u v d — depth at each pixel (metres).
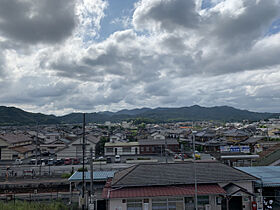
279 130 75.38
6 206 16.30
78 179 19.75
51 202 18.09
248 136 60.34
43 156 51.47
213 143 53.31
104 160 41.22
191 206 15.03
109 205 14.68
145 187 15.55
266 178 17.67
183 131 86.62
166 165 17.88
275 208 16.16
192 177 16.12
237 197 15.52
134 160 40.38
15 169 35.72
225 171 16.88
